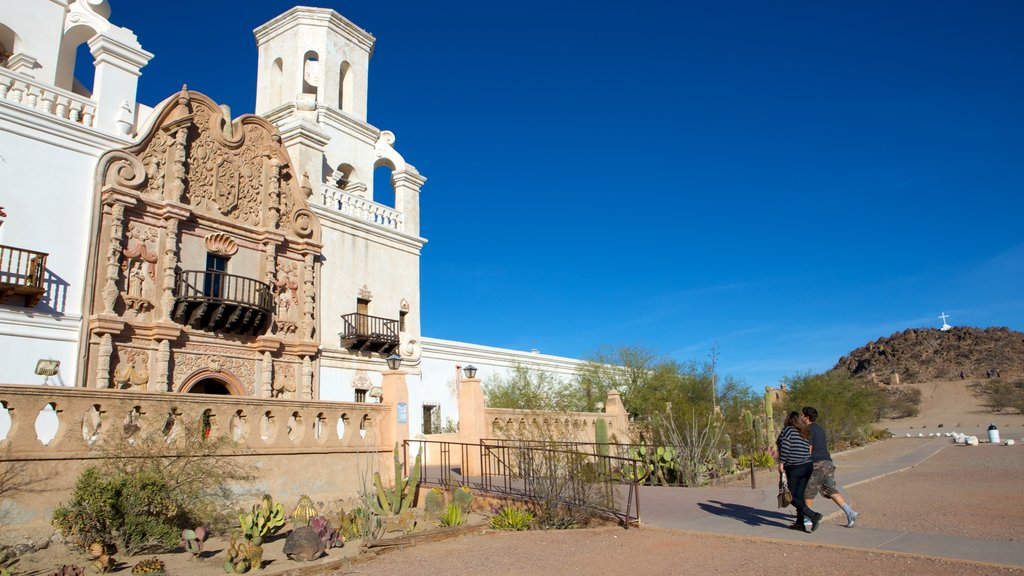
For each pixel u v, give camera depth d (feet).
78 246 53.16
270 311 64.64
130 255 55.98
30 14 64.44
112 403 32.94
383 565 28.27
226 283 62.95
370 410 46.73
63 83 70.18
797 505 31.22
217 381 61.72
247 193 66.74
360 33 93.97
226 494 36.40
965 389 318.24
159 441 33.53
